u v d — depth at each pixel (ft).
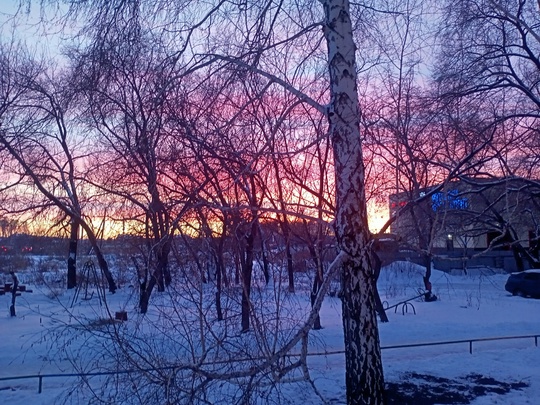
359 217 19.63
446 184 25.70
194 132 23.65
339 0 20.36
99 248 60.95
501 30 32.60
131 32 19.93
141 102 20.45
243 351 21.11
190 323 22.33
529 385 32.55
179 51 20.29
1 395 30.86
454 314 65.21
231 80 21.45
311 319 18.86
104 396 24.18
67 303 52.06
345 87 20.01
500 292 88.43
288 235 29.58
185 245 23.50
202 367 23.07
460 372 35.68
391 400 29.66
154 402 20.79
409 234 35.42
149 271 24.58
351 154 19.79
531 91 32.65
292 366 19.26
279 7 21.31
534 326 57.36
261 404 24.22
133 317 26.76
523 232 51.70
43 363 36.52
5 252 117.91
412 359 40.34
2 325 53.36
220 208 20.03
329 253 31.94
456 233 33.12
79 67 20.35
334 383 31.60
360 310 19.42
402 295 83.35
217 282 23.67
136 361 21.74
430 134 32.01
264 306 23.30
